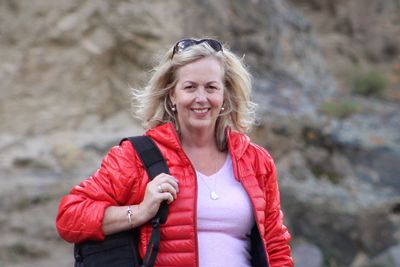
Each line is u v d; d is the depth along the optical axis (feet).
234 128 29.66
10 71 99.40
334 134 110.63
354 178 108.37
